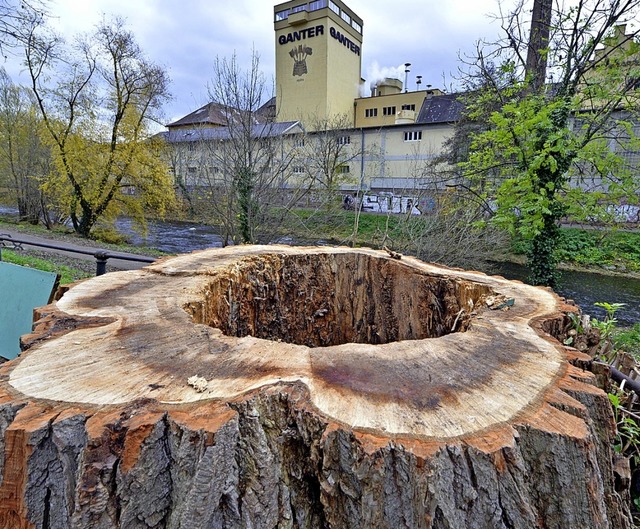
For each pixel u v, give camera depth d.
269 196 8.67
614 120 5.84
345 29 29.27
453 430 1.01
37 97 12.79
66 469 1.01
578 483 1.06
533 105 5.38
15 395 1.11
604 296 8.59
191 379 1.17
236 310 2.48
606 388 1.78
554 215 5.85
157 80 13.58
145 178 13.97
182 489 1.01
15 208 20.66
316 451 1.05
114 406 1.06
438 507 0.96
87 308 1.76
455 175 8.41
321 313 2.96
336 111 29.20
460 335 1.59
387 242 7.77
